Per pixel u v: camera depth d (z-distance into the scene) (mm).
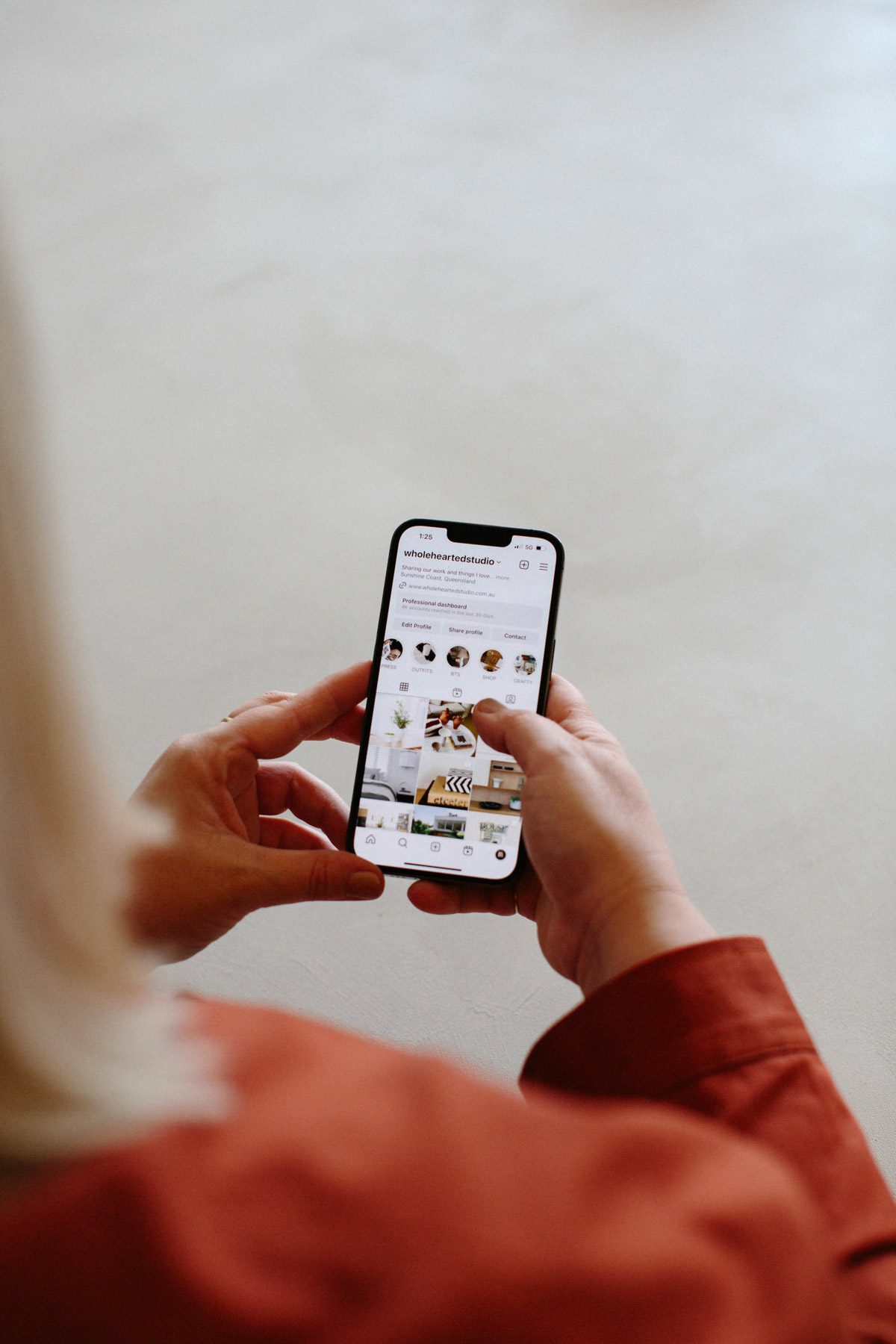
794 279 1741
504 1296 179
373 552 1422
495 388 1595
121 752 1239
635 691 1272
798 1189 228
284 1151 194
